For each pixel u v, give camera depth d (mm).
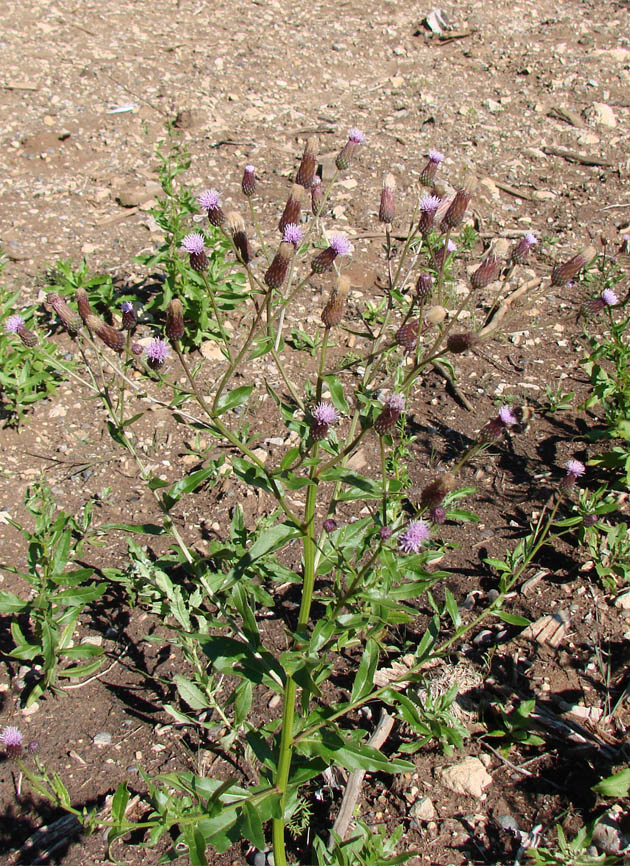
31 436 579
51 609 415
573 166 899
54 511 522
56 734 411
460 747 388
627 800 361
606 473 540
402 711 322
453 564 489
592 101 1013
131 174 856
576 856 332
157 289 703
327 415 292
